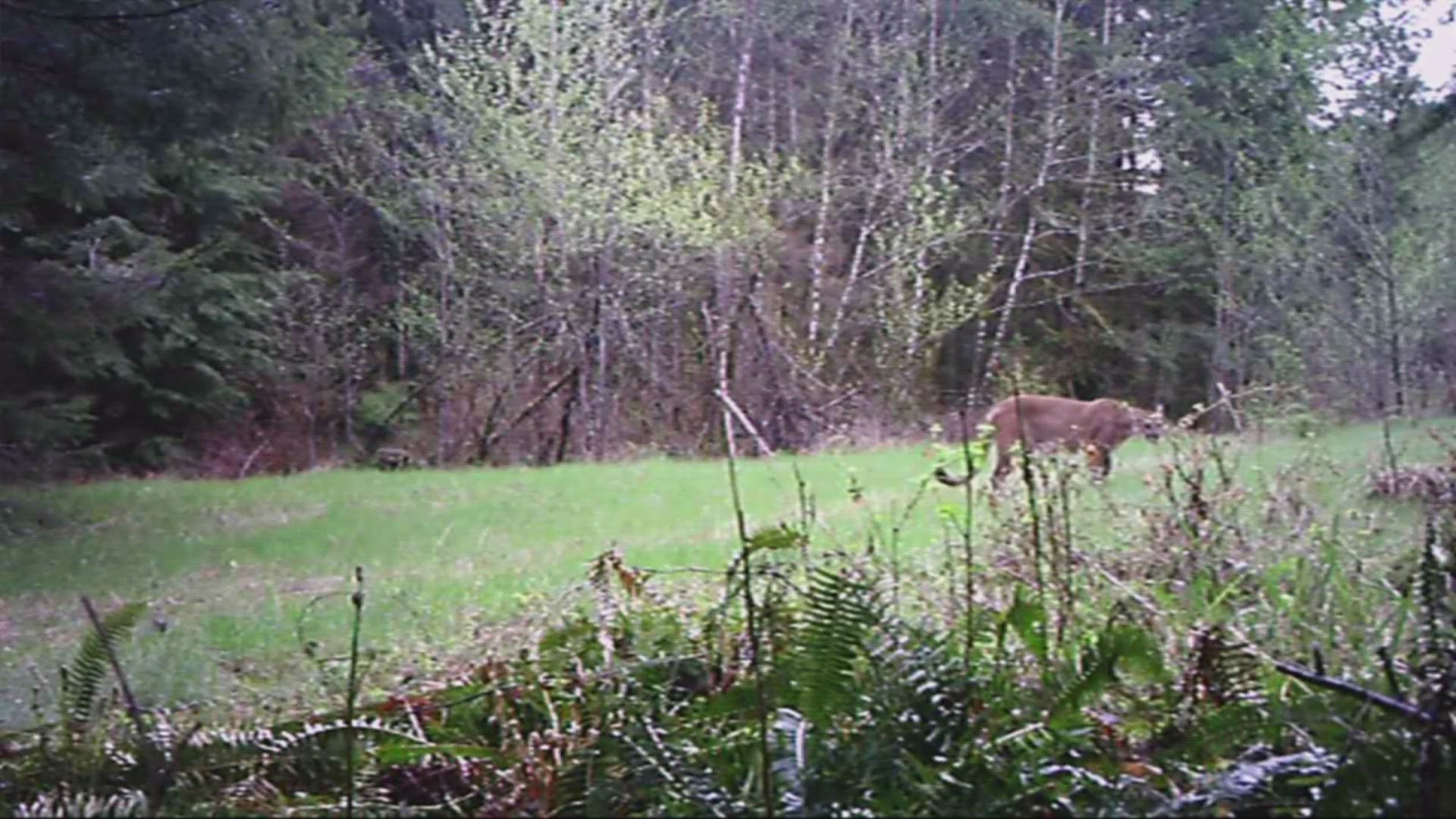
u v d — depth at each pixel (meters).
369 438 21.86
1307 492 4.48
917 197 22.75
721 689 2.66
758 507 10.12
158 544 9.91
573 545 8.82
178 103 10.94
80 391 17.75
